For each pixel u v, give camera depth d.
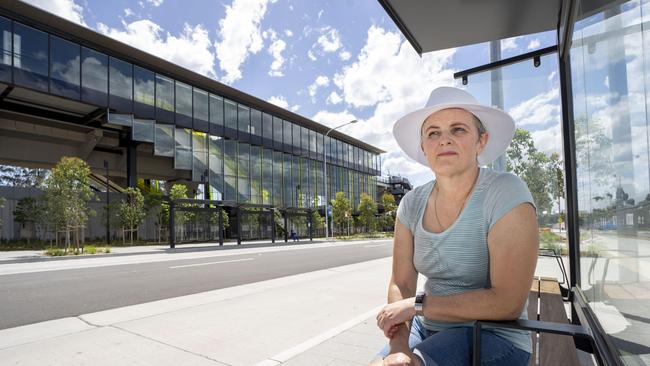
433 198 1.80
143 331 4.68
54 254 20.44
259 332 4.53
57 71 24.17
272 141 41.75
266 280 9.31
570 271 3.26
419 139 2.06
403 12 3.88
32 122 32.00
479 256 1.55
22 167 36.12
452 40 4.52
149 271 12.16
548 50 4.38
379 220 65.06
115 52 27.52
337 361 3.47
